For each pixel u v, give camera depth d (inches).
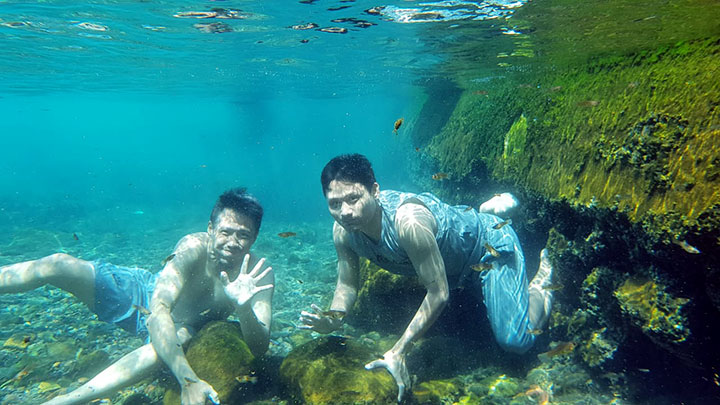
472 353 63.5
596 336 57.3
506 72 157.3
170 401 52.9
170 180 486.9
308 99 419.2
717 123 49.1
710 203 43.8
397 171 254.5
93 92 340.5
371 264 77.4
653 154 53.9
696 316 45.8
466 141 133.4
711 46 61.5
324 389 48.5
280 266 132.7
